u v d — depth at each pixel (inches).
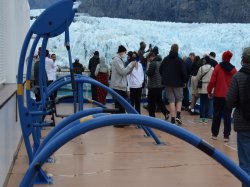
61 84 271.9
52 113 212.4
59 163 251.4
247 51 199.3
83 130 120.0
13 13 349.7
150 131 310.8
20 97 201.6
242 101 195.8
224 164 121.9
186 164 253.8
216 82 324.8
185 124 415.2
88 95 577.6
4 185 201.6
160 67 390.9
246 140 198.2
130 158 266.5
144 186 209.8
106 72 529.7
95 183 212.4
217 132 335.9
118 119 121.5
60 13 199.3
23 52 202.4
